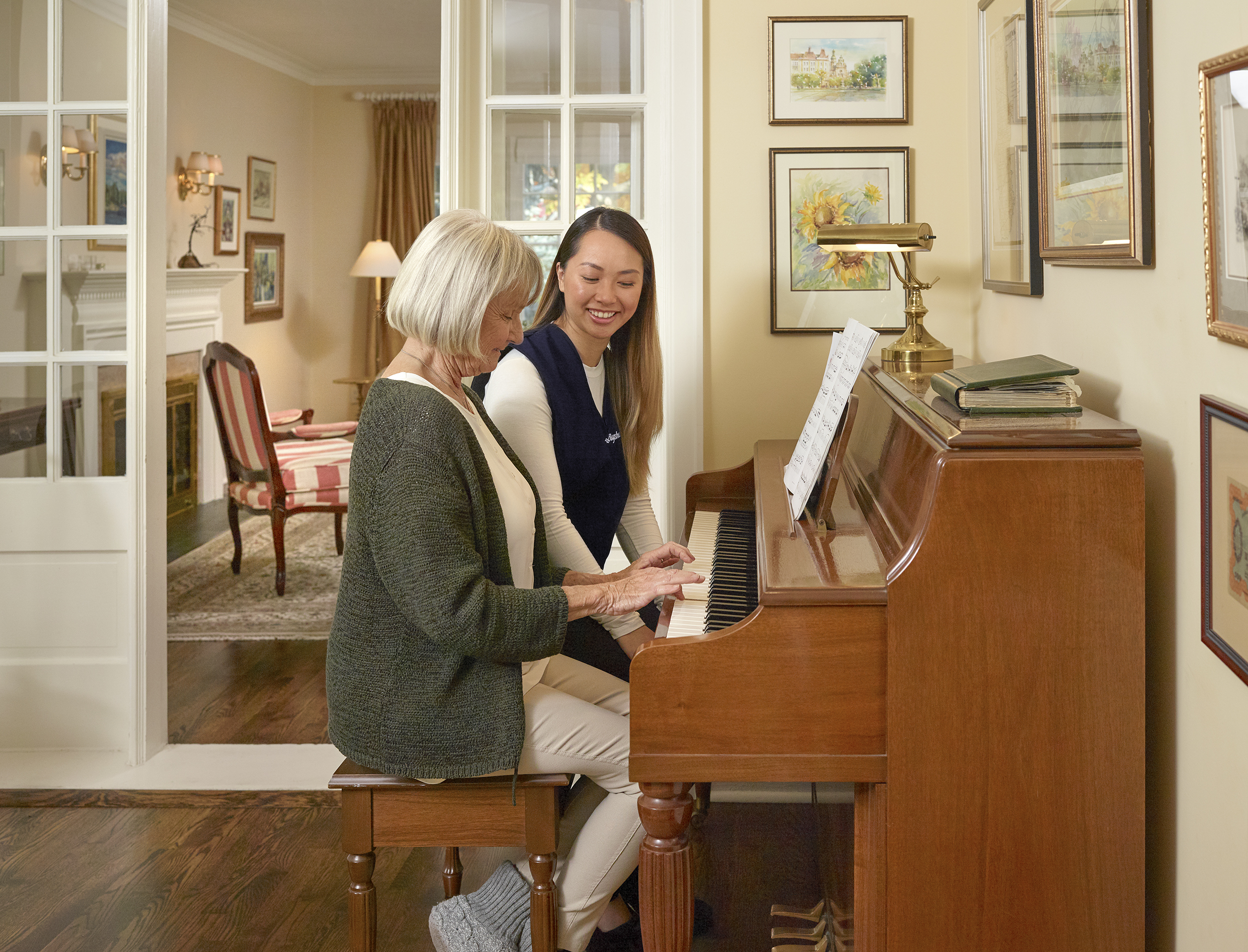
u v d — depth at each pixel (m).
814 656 1.54
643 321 2.33
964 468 1.50
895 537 1.67
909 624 1.51
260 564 5.61
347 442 5.66
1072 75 1.92
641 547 2.49
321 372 9.09
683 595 1.94
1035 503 1.49
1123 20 1.65
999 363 1.79
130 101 3.08
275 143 8.17
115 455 3.20
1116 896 1.53
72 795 2.95
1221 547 1.35
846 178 2.92
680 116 2.92
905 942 1.56
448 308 1.75
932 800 1.54
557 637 1.72
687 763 1.57
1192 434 1.47
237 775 3.09
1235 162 1.27
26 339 3.16
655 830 1.63
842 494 2.14
